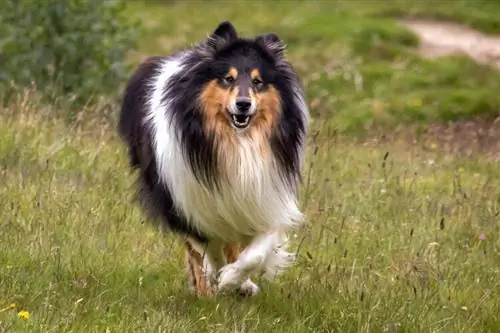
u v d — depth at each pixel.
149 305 9.72
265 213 9.98
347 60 28.98
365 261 11.26
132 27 21.98
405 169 15.46
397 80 27.17
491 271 11.19
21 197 12.52
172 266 11.21
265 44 9.91
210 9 37.09
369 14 35.91
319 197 13.66
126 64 21.69
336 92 26.52
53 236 11.30
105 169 14.31
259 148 9.77
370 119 22.98
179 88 9.79
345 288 10.28
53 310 9.07
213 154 9.72
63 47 19.14
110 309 9.41
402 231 12.49
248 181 9.74
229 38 9.84
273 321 9.44
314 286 10.40
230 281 9.93
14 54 19.25
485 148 18.66
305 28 32.50
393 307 9.80
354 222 12.80
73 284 10.03
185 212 10.05
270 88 9.75
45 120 16.23
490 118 23.47
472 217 13.13
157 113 10.16
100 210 12.44
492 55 30.64
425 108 24.05
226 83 9.63
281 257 10.28
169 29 32.56
